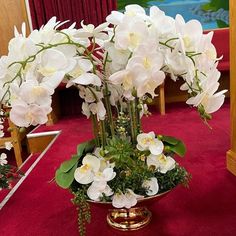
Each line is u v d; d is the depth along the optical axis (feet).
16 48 2.47
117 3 12.82
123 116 3.15
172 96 12.70
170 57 2.48
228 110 10.11
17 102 2.34
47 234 3.42
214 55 2.53
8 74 2.50
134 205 2.88
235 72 4.72
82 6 12.16
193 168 5.03
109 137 3.07
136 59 2.32
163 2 13.07
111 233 3.26
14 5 12.12
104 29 2.67
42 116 2.37
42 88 2.30
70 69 2.42
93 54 2.67
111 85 2.77
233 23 4.70
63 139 8.75
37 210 4.00
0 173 4.74
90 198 2.84
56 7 12.12
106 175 2.75
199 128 8.44
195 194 4.02
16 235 3.49
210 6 13.21
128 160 2.86
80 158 3.08
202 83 2.42
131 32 2.38
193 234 3.18
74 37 2.58
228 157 4.84
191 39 2.46
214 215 3.51
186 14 13.28
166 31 2.45
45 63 2.41
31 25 12.31
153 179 2.93
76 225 3.52
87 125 10.45
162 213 3.59
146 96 2.93
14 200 4.36
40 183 4.88
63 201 4.15
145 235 3.21
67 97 12.66
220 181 4.41
